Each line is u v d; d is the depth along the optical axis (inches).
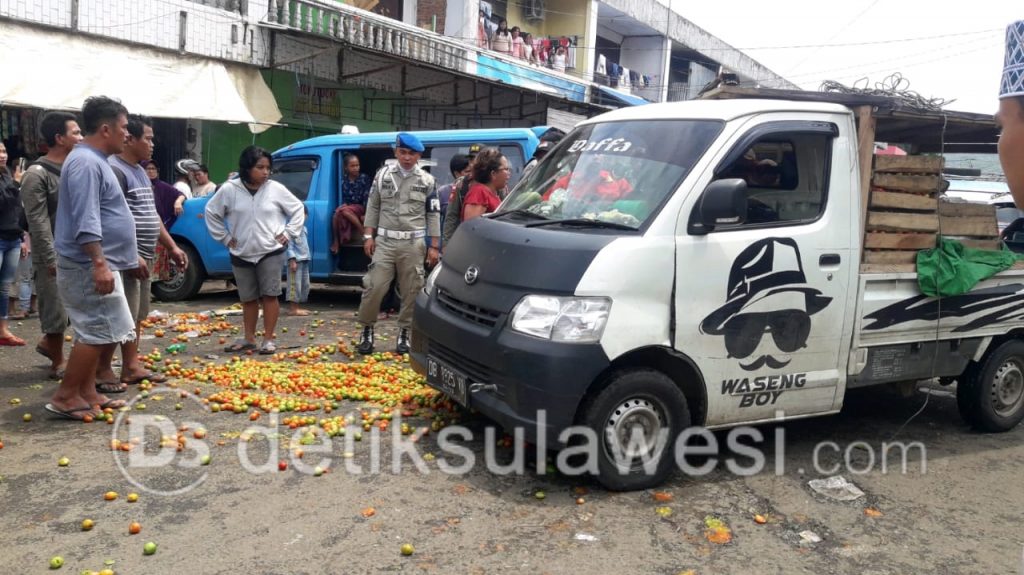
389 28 611.5
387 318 372.8
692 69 1125.7
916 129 246.2
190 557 138.6
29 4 404.2
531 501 166.9
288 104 571.2
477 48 687.1
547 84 787.4
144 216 240.7
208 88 483.5
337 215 381.4
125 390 233.3
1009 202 485.7
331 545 144.6
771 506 172.1
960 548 157.5
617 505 167.0
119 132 207.8
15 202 271.0
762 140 184.1
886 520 168.9
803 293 185.3
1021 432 235.5
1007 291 220.8
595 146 202.7
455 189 297.6
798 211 187.9
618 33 1016.2
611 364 168.1
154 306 386.0
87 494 162.2
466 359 181.8
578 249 166.6
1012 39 57.2
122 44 449.4
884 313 199.5
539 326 164.4
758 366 182.1
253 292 284.2
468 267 187.6
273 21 536.7
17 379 242.5
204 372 252.2
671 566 143.6
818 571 145.2
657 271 167.3
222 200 278.4
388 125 663.8
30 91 389.4
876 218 197.0
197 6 487.2
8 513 152.8
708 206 167.3
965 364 221.3
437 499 165.8
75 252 199.0
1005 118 58.0
